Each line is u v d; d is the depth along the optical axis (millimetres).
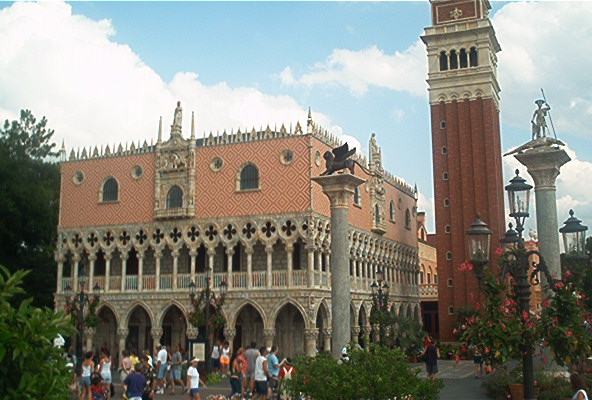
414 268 84812
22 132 69312
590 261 25766
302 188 54625
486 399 31812
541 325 18328
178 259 61344
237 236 56250
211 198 57719
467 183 78312
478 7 81312
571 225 23719
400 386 19172
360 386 19078
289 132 56031
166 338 61031
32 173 68688
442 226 78750
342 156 30172
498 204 77250
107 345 62938
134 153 61781
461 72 80438
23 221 64250
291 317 57906
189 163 58625
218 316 49375
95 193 62750
